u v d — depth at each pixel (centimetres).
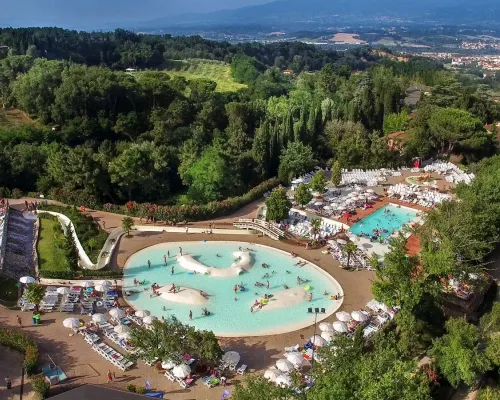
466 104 15962
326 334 5503
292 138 12094
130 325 5725
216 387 4778
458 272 5947
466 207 6981
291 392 4019
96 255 7388
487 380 5375
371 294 6669
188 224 8731
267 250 7956
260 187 10200
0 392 4478
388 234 8462
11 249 7188
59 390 4584
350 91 17475
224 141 11494
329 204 9694
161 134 12219
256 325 5934
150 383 4778
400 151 12794
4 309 5816
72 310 5928
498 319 5541
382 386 3462
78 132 12100
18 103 13150
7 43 18488
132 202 8962
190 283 6844
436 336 5722
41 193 9544
